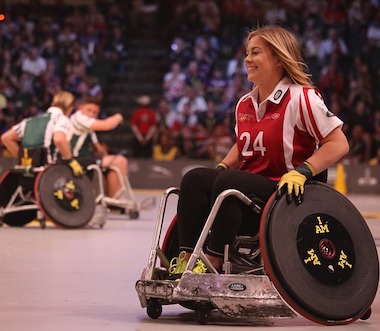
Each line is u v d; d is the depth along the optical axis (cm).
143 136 2803
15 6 3484
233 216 583
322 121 606
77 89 3108
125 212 1572
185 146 2753
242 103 643
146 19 3475
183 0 3438
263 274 602
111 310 636
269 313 573
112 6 3478
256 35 631
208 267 583
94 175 1477
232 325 582
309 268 571
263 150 624
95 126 1485
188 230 608
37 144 1351
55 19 3447
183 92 3011
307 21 3197
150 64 3316
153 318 604
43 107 3009
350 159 2722
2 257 958
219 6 3397
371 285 591
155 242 631
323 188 593
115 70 3303
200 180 607
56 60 3225
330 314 572
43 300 676
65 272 838
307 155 624
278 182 602
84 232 1290
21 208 1361
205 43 3175
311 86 623
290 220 573
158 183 2711
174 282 588
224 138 2697
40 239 1172
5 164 2639
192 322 593
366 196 2531
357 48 3197
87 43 3316
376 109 3011
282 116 617
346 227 591
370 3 3281
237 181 589
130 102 3200
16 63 3192
